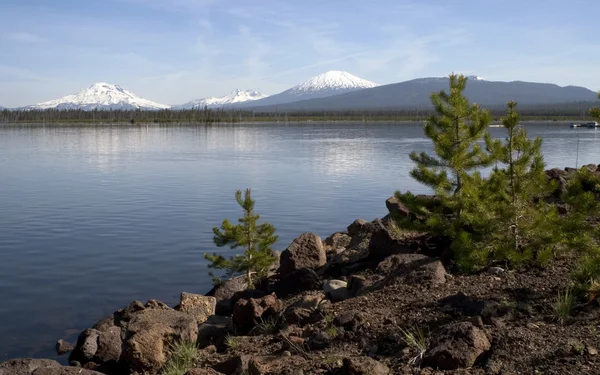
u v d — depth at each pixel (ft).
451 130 37.09
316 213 96.07
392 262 32.86
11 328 43.50
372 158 220.02
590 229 28.66
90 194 118.52
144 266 61.77
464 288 27.20
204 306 36.17
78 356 33.58
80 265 62.08
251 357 22.09
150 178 150.61
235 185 135.03
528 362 18.92
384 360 20.38
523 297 25.02
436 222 34.71
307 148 284.00
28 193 119.96
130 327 26.45
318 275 39.50
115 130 572.92
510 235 31.76
